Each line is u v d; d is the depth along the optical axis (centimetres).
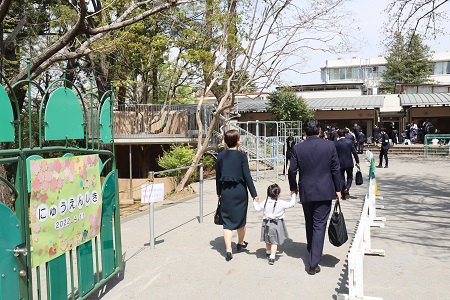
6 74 1130
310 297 439
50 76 1289
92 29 809
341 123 3500
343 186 1022
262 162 1825
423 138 3197
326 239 678
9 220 294
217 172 578
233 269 534
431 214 855
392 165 2012
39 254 329
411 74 4650
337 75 5278
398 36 1242
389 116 3800
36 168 326
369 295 438
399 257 570
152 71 1845
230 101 1438
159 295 455
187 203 1101
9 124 302
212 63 1420
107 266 464
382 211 896
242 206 571
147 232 758
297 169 532
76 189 388
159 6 835
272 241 546
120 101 1839
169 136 1614
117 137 1566
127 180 1530
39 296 334
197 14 1459
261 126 3319
